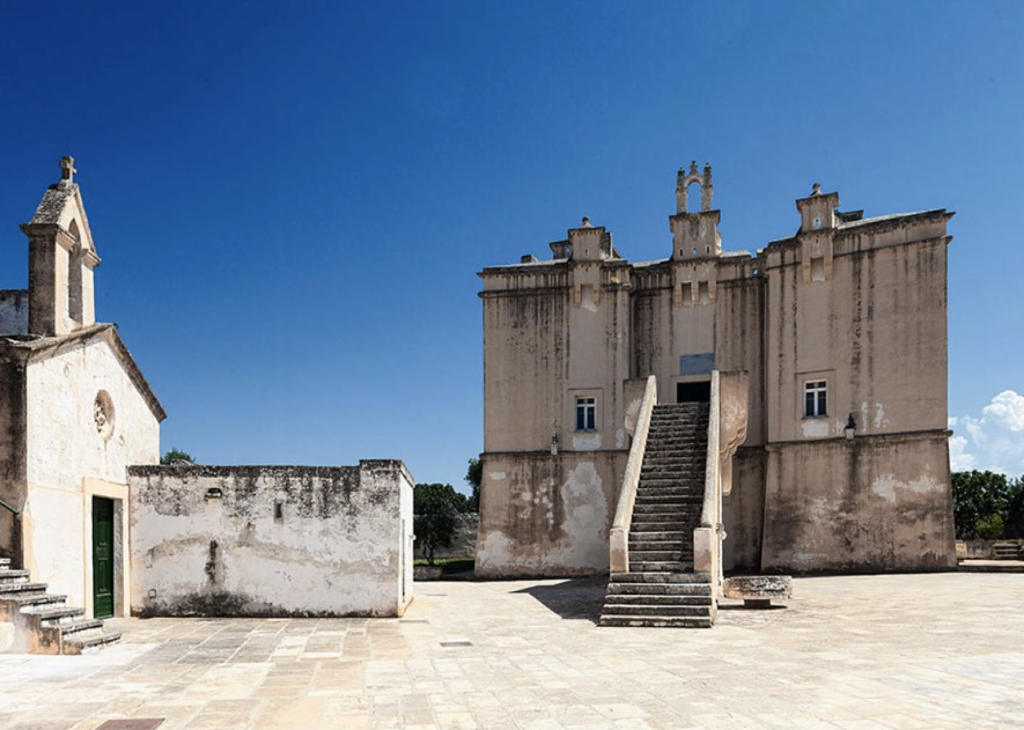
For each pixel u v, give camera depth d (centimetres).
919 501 2214
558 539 2622
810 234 2441
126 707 787
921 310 2283
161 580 1563
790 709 756
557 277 2745
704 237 2672
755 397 2558
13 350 1249
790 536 2359
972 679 870
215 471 1588
